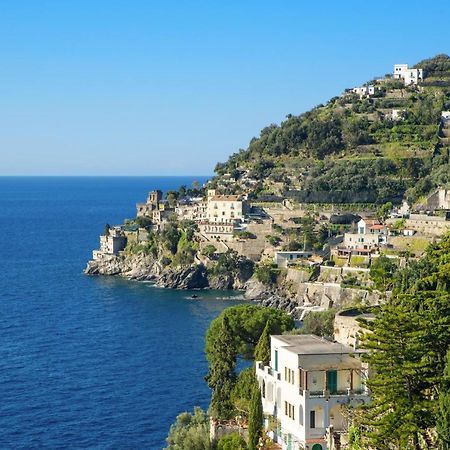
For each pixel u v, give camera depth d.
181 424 170.12
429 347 110.31
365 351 131.25
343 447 115.50
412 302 120.50
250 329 176.00
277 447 132.88
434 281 136.38
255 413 133.38
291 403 130.75
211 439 150.62
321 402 125.19
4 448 190.38
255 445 132.62
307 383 126.31
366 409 114.31
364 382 115.94
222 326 164.75
